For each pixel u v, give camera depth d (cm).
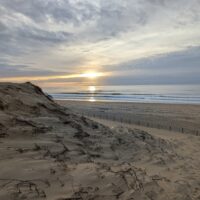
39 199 266
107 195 317
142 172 450
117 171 404
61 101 4062
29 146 407
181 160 645
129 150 616
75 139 536
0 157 336
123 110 2686
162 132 1286
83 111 2495
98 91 8425
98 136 629
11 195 258
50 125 555
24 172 312
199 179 495
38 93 813
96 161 453
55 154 412
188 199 382
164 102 3931
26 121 512
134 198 331
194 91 7106
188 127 1634
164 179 446
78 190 306
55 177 322
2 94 622
